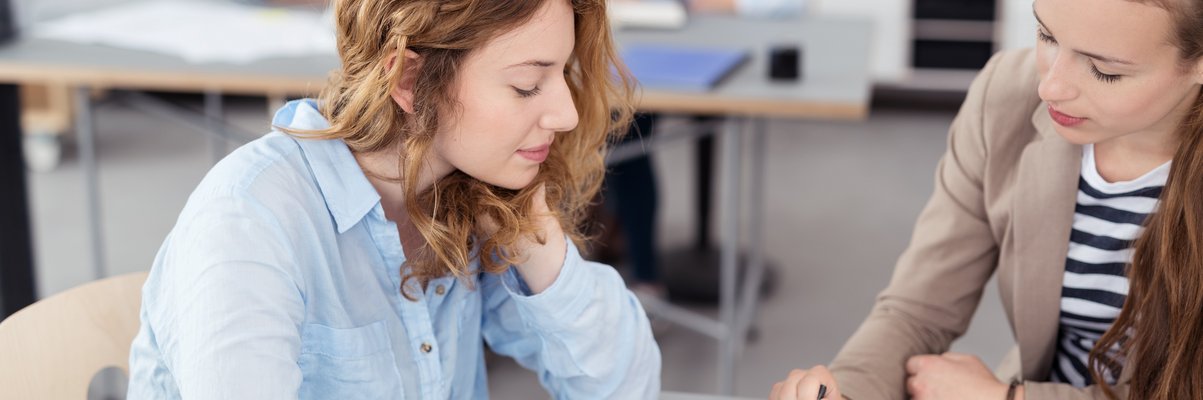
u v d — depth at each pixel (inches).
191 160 169.0
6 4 100.0
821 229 145.9
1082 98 35.7
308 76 89.5
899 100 205.2
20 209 98.3
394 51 34.2
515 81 34.2
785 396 41.9
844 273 131.3
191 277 32.6
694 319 110.0
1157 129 40.1
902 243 140.9
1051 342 46.4
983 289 49.1
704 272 127.2
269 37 103.3
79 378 41.8
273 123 38.7
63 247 133.2
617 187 113.5
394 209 39.5
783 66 91.7
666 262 130.5
